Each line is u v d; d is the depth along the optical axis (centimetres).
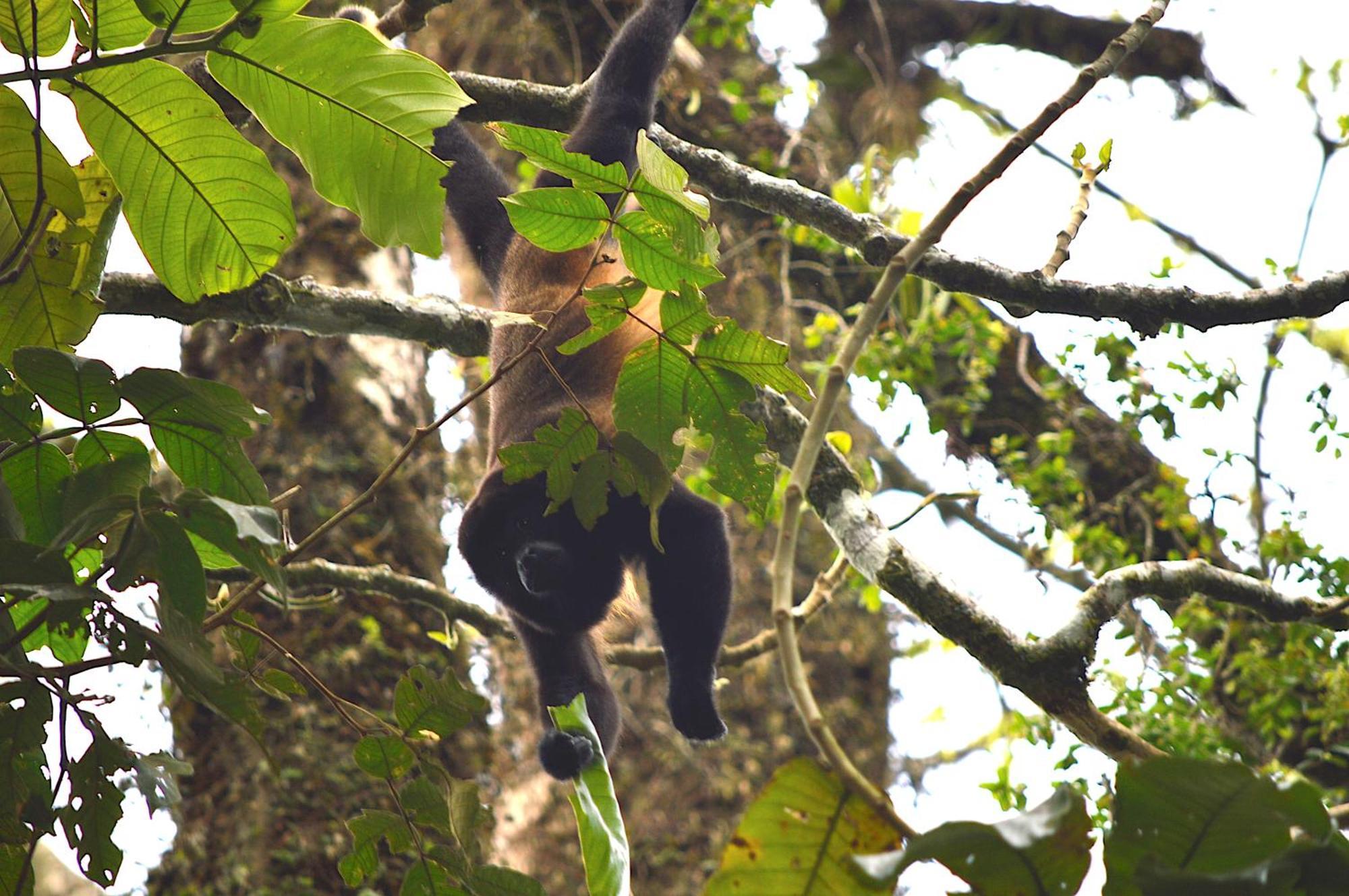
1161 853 378
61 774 575
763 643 1084
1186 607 1120
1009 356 1497
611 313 648
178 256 706
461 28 1612
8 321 699
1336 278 863
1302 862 352
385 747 639
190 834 1220
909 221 1322
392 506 1394
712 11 1430
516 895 636
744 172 997
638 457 680
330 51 641
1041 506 1242
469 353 1116
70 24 625
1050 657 809
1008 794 977
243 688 548
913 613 848
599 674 1141
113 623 551
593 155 977
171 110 657
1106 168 838
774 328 1483
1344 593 1059
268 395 1416
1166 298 867
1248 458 1138
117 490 578
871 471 1219
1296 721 1160
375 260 1484
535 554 997
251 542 534
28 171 662
